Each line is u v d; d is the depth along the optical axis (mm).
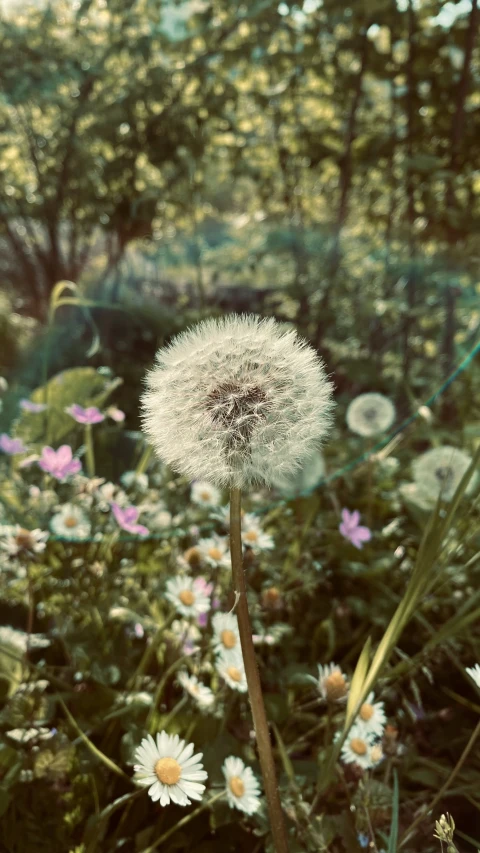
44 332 1028
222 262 1001
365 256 913
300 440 192
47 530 416
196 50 865
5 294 1186
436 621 414
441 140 808
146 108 875
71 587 379
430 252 813
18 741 278
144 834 267
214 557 356
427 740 354
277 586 394
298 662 377
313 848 246
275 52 815
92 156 953
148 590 394
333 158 876
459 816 307
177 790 210
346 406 740
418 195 834
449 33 768
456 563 421
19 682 316
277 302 1019
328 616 411
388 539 493
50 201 1014
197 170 926
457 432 593
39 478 512
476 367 661
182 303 1026
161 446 196
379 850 259
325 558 454
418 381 764
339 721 296
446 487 491
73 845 260
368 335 845
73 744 278
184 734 292
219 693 310
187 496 529
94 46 960
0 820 264
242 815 277
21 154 1040
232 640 302
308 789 275
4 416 656
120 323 986
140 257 1123
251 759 291
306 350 209
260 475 187
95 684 313
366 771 280
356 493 558
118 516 372
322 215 1003
